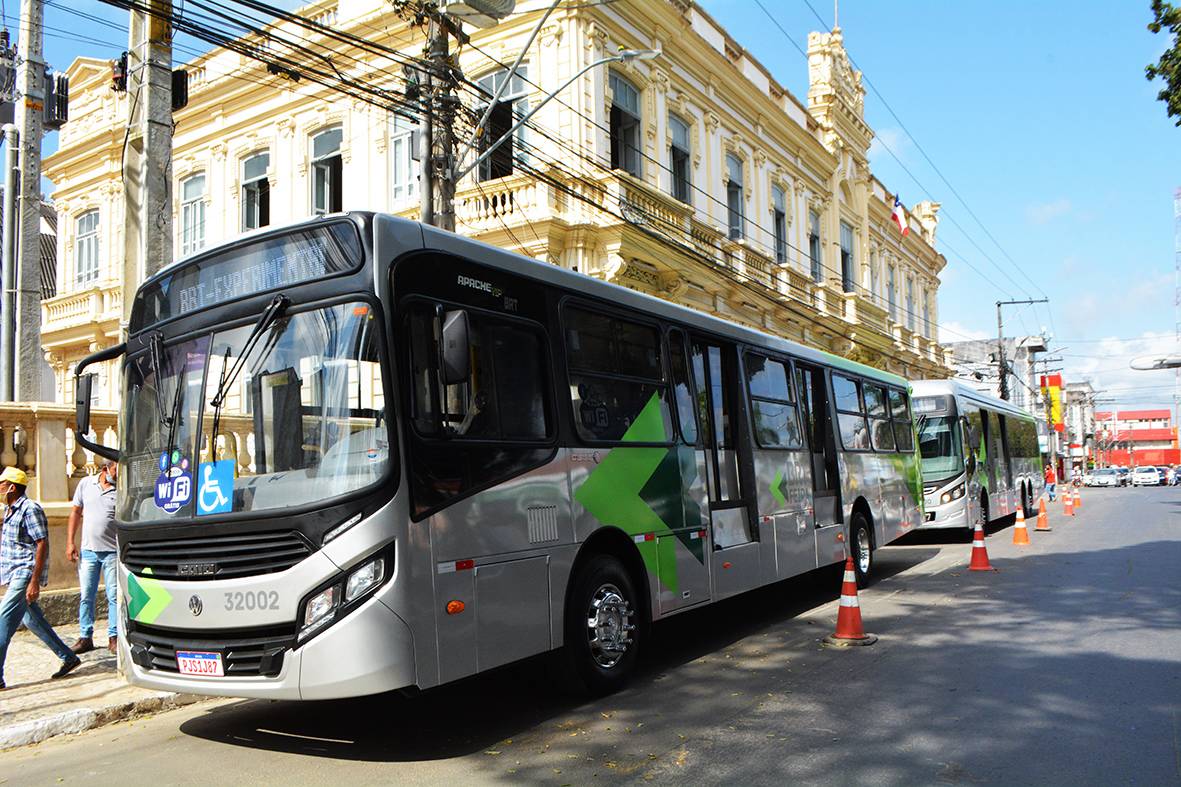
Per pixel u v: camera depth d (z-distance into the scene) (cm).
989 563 1455
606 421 733
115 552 884
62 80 1470
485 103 1644
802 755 542
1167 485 6925
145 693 727
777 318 2636
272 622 528
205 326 607
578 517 677
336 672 510
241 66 2261
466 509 575
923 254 4425
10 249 1406
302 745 598
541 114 1814
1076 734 569
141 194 944
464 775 525
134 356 653
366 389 539
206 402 590
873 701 657
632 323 794
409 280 568
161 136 936
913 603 1092
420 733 614
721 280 2236
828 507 1154
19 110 1388
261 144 2253
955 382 2028
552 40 1814
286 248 583
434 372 570
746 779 504
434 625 541
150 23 935
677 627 1003
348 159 2089
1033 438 3014
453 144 1270
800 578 1336
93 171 2602
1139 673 717
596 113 1830
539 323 675
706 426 895
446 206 1208
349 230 561
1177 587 1148
